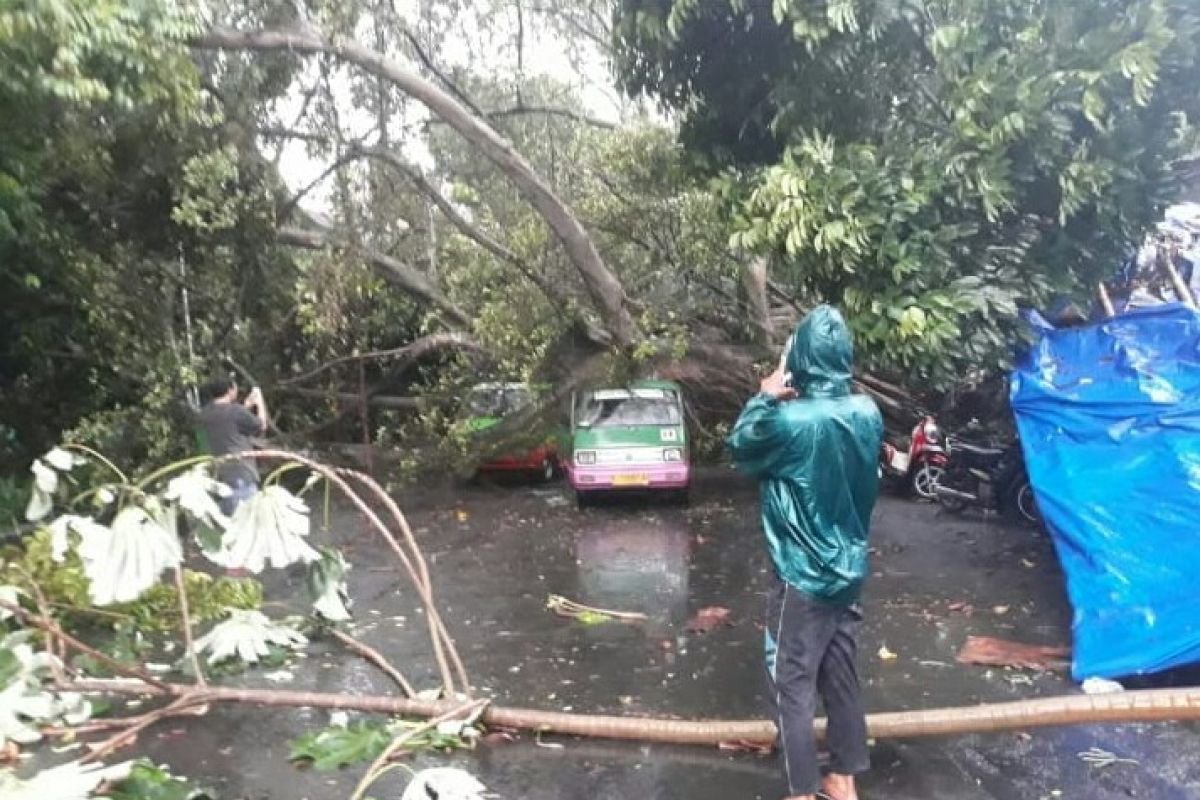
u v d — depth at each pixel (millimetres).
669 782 4578
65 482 7145
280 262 12969
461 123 10828
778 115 7301
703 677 6074
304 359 14547
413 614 7625
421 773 4066
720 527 10969
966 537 9672
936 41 6281
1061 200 6418
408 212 13547
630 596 8094
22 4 6410
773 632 4219
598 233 13125
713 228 11688
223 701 5379
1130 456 6188
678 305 13547
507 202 13219
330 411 14867
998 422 10320
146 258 12102
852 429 4152
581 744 5004
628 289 13422
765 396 4238
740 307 13734
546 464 14781
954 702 5566
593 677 6117
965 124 6285
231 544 5039
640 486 12141
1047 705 4934
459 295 13852
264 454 5562
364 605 7902
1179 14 6125
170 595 7078
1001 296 6391
